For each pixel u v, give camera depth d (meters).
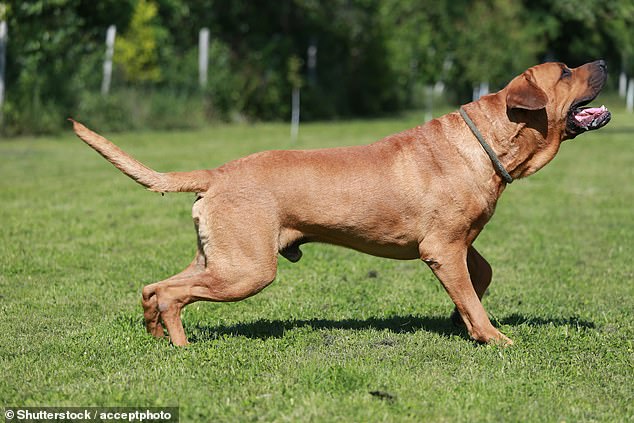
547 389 5.49
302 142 24.36
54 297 8.14
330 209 6.23
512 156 6.46
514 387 5.51
